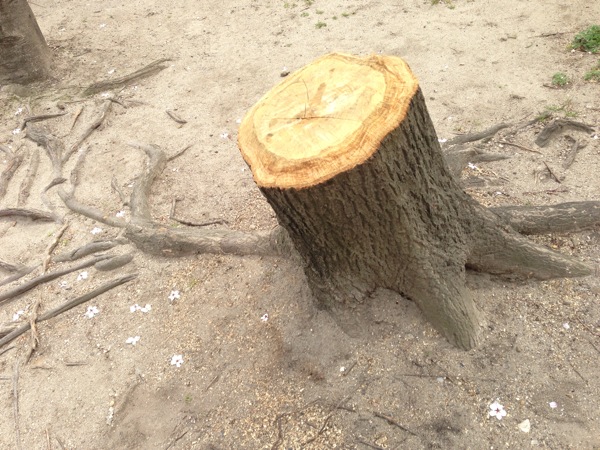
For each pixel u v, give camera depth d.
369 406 1.16
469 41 2.33
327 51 2.46
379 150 0.96
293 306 1.37
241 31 2.77
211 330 1.40
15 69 2.56
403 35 2.46
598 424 1.07
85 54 2.79
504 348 1.19
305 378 1.24
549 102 1.92
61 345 1.48
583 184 1.58
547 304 1.26
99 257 1.67
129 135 2.21
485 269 1.30
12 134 2.33
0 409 1.36
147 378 1.34
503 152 1.75
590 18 2.31
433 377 1.17
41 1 3.38
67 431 1.28
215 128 2.16
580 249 1.37
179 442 1.20
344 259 1.17
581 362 1.16
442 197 1.17
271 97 1.08
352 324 1.26
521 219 1.39
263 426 1.18
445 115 1.97
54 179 2.03
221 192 1.85
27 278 1.69
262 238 1.53
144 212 1.77
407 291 1.22
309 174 0.95
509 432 1.08
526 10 2.46
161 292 1.54
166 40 2.80
